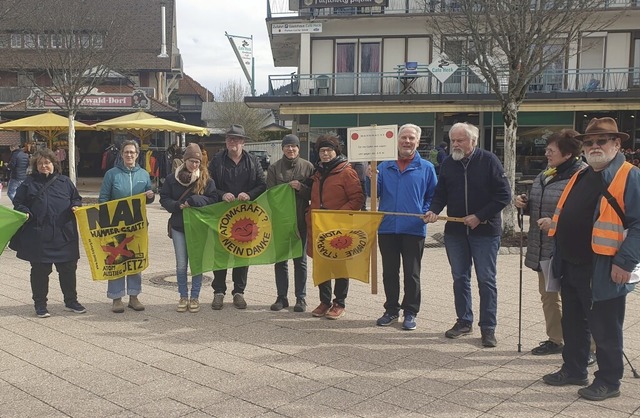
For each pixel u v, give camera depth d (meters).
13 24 16.03
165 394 4.30
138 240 6.51
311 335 5.71
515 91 11.19
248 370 4.78
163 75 40.56
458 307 5.70
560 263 4.51
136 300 6.57
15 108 27.88
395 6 22.80
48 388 4.39
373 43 23.11
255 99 21.61
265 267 9.05
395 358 5.09
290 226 6.54
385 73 22.11
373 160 5.94
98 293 7.34
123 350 5.24
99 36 20.02
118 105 28.42
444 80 20.59
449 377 4.66
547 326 5.21
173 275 8.52
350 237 6.05
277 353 5.19
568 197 4.47
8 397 4.24
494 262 5.46
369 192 6.73
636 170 4.05
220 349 5.28
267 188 6.66
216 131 43.91
